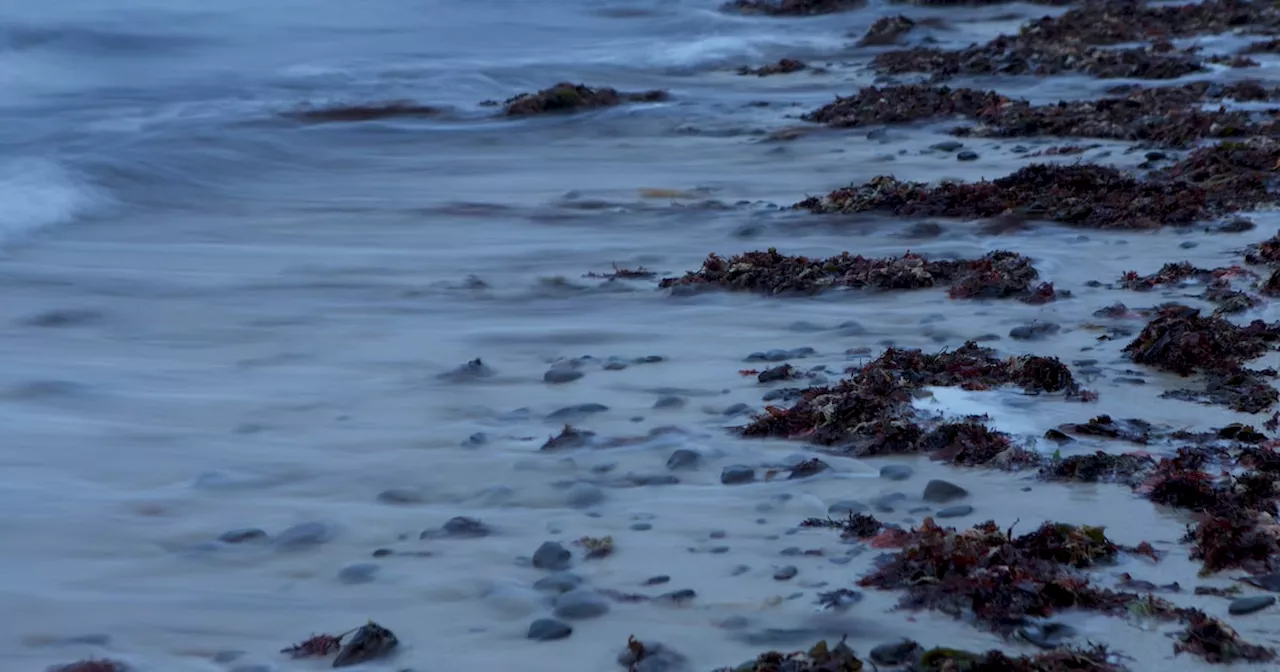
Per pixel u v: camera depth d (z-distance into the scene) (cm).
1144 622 423
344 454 600
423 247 1063
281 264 1002
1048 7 2997
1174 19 2630
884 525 501
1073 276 912
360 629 425
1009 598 434
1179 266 903
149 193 1280
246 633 437
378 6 2931
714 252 1028
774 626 427
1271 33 2430
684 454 574
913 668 397
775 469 562
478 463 582
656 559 479
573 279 943
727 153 1510
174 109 1797
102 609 454
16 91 1942
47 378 719
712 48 2522
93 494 557
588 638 424
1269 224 1040
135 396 691
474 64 2292
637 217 1165
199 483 568
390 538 506
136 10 2583
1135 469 544
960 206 1123
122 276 959
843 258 934
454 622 439
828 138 1578
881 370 661
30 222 1128
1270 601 434
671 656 409
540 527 512
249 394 693
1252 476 527
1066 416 619
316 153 1544
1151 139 1452
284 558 493
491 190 1316
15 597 462
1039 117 1565
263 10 2764
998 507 516
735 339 775
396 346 780
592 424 628
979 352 720
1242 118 1492
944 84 2047
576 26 2905
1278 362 696
